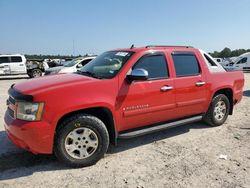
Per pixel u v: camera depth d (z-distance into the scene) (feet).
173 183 11.61
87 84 12.94
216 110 19.40
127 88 13.93
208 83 18.02
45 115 11.84
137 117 14.55
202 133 18.33
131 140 16.97
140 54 14.84
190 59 17.37
